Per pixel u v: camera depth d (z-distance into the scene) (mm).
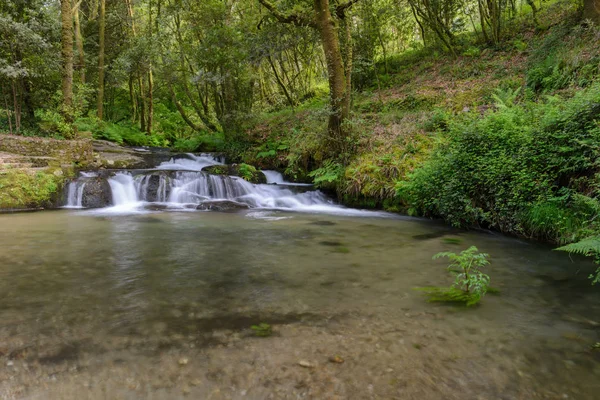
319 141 11703
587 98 5684
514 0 15641
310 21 11070
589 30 10414
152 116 21938
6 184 8508
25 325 2645
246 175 11789
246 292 3404
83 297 3219
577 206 5207
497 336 2549
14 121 13672
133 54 17219
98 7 20109
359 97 16078
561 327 2705
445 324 2730
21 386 1934
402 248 5242
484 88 11477
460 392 1917
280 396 1874
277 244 5453
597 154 5023
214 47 14234
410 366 2152
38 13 13500
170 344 2393
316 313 2926
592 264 4453
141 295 3293
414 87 15188
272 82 23734
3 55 12594
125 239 5629
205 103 20188
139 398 1854
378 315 2891
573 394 1910
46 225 6684
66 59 12609
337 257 4719
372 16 16000
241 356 2246
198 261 4469
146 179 10172
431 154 8422
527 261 4594
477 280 3379
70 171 9977
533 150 6051
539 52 11633
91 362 2168
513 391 1932
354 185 9672
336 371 2094
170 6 15375
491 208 6480
